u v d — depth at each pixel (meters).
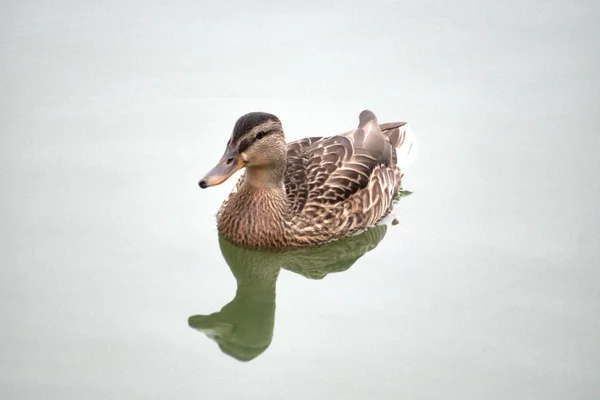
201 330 15.65
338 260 17.94
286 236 17.25
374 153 18.23
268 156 16.80
